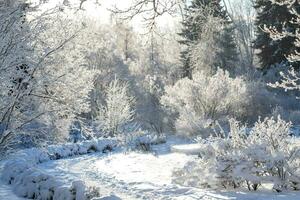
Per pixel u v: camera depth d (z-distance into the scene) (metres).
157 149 24.94
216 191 11.30
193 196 10.59
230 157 11.63
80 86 11.70
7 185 13.76
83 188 10.20
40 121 11.08
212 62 31.17
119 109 31.80
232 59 37.97
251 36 59.12
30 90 9.94
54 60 10.73
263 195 10.36
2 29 8.91
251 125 29.00
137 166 17.69
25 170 13.72
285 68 35.44
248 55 52.41
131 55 53.88
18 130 10.51
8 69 9.02
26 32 9.59
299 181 10.98
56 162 20.36
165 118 33.16
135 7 7.90
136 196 11.24
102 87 43.41
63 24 10.88
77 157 22.92
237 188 11.65
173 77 42.44
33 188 11.88
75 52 11.77
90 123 32.50
